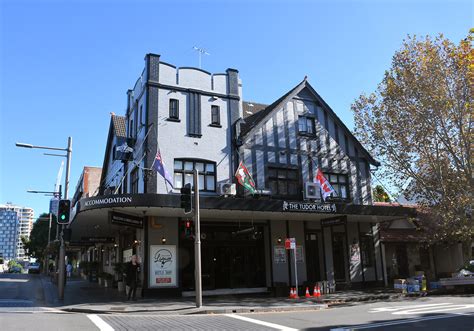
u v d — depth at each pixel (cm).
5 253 12325
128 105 2502
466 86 1997
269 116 2306
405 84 2166
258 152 2233
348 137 2567
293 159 2333
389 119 2317
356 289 2320
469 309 1402
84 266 3703
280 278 2181
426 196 2319
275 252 2208
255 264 2172
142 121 2127
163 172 1875
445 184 2203
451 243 2606
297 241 2283
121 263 2222
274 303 1677
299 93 2464
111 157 3064
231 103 2239
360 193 2527
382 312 1384
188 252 2011
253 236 2058
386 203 2980
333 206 2062
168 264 1928
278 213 2017
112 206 1691
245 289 2089
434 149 2230
